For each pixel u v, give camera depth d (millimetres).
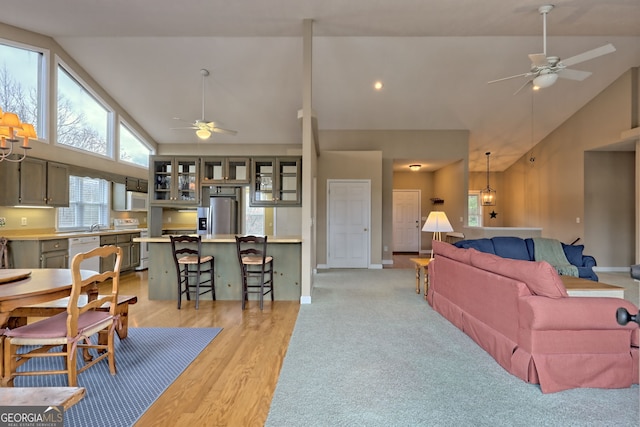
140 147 7285
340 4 3441
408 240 9711
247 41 4965
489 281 2586
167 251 4285
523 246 4617
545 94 6234
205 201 5816
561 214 7145
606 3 3383
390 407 1863
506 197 9359
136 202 6566
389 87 6070
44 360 2500
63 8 3609
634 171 6586
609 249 6574
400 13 3617
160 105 6453
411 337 2928
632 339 2096
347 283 5328
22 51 4535
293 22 3863
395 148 7477
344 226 6953
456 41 5031
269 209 7688
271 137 7668
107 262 5371
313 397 1972
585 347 2074
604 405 1886
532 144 7969
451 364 2398
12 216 4434
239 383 2139
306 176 4109
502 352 2357
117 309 2732
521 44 5090
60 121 5148
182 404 1902
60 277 2336
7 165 4125
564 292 2090
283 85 5953
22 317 2627
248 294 4285
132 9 3600
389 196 7461
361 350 2652
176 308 3871
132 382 2148
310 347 2715
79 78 5395
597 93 6203
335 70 5625
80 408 1848
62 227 5195
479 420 1746
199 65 5453
